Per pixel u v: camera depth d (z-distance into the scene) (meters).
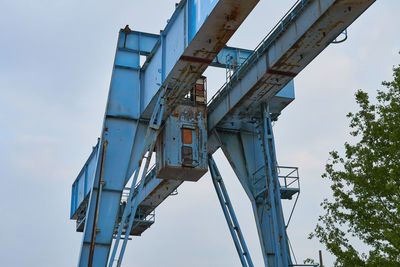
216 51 23.89
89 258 26.30
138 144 29.22
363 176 20.16
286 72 27.19
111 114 29.00
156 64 27.91
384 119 20.12
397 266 18.20
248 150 32.97
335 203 20.92
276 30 26.34
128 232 27.25
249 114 31.16
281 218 27.80
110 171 28.27
